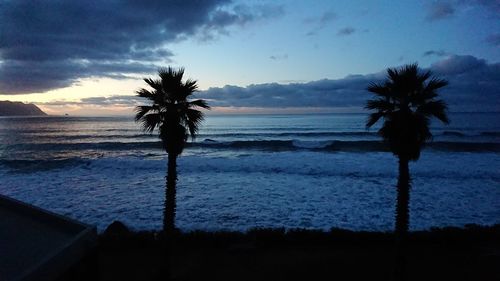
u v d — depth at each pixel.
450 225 19.48
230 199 24.48
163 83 11.91
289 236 16.58
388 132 10.82
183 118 12.23
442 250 15.33
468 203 23.38
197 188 27.45
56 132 80.88
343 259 14.74
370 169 33.78
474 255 14.79
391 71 10.91
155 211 22.00
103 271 13.81
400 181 10.85
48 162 37.47
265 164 36.25
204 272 13.69
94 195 25.53
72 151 47.84
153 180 30.45
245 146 50.00
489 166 34.41
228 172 33.19
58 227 8.46
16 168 35.25
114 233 16.97
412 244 16.00
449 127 83.19
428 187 27.27
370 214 21.38
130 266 14.25
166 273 12.12
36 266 6.04
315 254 15.33
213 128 91.00
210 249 16.02
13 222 8.67
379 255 15.09
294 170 33.69
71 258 7.00
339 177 30.98
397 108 11.09
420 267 13.72
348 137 63.59
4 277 6.20
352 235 16.47
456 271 13.38
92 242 7.86
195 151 46.47
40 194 25.77
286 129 85.62
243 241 16.52
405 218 10.80
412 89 10.65
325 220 20.41
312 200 24.23
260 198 24.73
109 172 33.62
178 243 16.39
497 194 25.39
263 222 20.14
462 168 33.44
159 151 47.56
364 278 13.03
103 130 86.00
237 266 14.21
